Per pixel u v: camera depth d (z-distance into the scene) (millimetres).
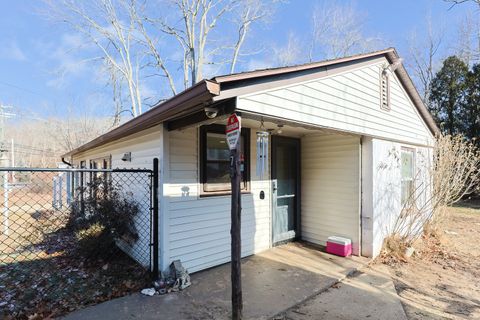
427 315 2980
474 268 4426
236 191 2818
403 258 4801
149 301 3236
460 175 6488
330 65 4086
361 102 4766
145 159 4527
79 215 5512
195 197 4172
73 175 7676
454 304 3234
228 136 2990
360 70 4789
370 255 4789
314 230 5684
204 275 4035
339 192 5258
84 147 7613
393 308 3115
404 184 6141
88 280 3883
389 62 5605
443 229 6867
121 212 4738
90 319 2840
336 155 5320
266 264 4461
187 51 16016
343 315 2967
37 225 6504
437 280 3936
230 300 3262
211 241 4355
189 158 4125
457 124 14078
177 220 3953
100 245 4680
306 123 3643
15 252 5227
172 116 3363
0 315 2965
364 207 4918
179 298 3311
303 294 3412
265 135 3756
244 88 2828
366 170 4934
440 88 14906
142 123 3801
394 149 5590
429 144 7102
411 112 6508
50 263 4648
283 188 5637
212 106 2936
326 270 4195
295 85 3479
